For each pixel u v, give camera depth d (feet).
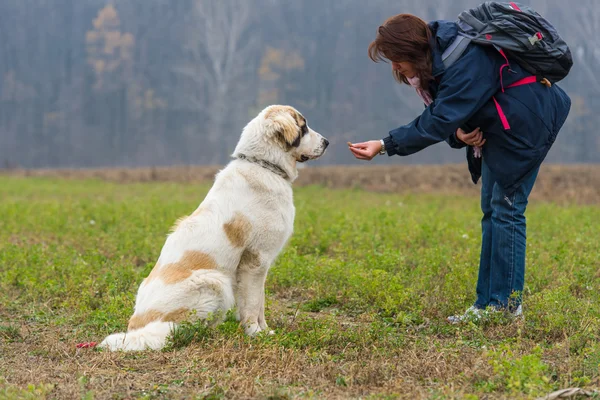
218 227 19.80
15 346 19.95
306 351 18.11
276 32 220.64
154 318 19.26
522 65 19.29
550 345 18.89
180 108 212.84
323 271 26.81
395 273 27.43
